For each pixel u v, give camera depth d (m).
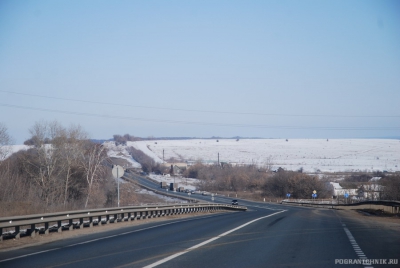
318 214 37.66
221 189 111.38
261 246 14.45
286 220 27.30
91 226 22.66
